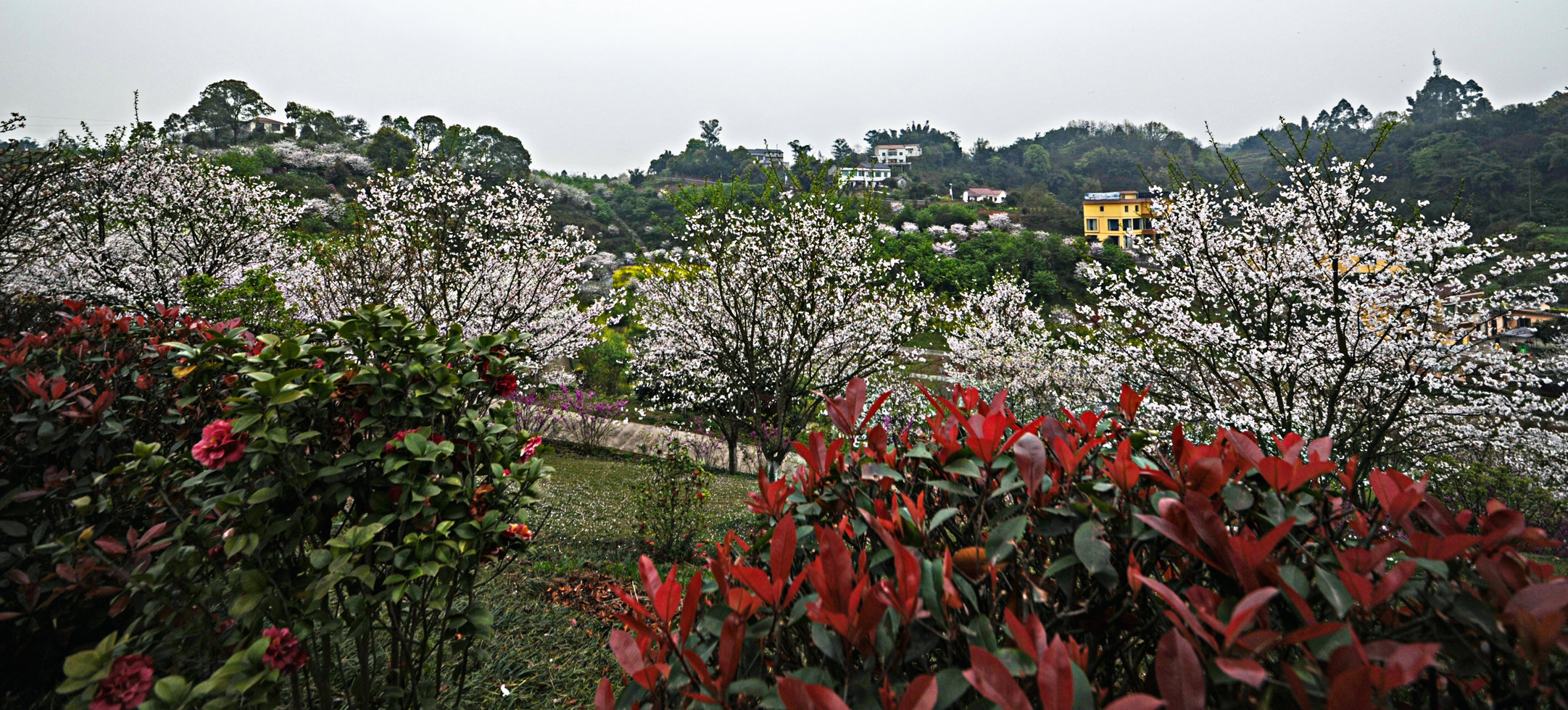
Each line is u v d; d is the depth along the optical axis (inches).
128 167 516.4
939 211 2637.8
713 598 55.4
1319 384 284.0
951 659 39.0
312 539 82.2
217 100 2250.2
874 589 38.2
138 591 79.0
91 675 61.5
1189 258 323.6
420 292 387.2
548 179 2321.6
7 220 353.7
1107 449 61.5
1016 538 46.0
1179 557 44.3
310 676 101.0
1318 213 289.4
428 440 82.4
